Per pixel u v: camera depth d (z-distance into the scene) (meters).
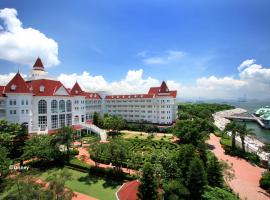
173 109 122.31
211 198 33.28
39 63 95.19
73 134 63.16
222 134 96.19
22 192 28.64
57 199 29.61
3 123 61.66
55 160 59.56
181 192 35.81
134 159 52.28
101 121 110.50
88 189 44.66
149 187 35.41
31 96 79.38
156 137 94.31
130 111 124.12
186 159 44.91
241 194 45.22
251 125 162.88
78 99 102.12
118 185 46.75
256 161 65.81
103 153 52.62
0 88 76.75
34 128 81.88
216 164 44.78
